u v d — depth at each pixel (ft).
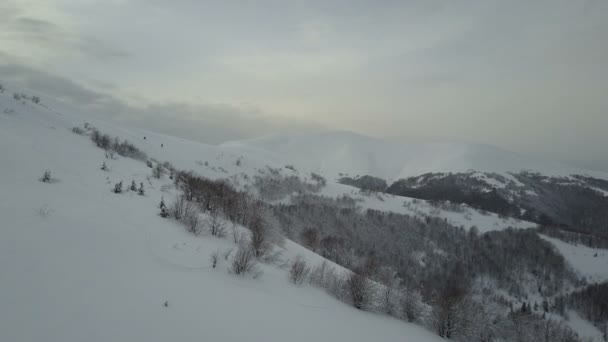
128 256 31.94
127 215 47.55
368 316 43.14
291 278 46.09
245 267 39.93
